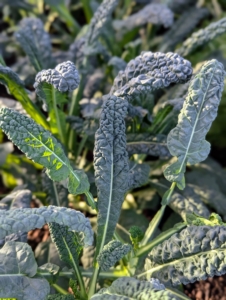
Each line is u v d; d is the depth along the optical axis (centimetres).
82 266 63
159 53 53
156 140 62
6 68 58
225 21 68
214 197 71
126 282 44
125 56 88
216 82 47
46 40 77
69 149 74
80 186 49
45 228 76
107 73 85
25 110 67
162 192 69
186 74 50
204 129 48
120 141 50
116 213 52
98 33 72
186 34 90
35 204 80
